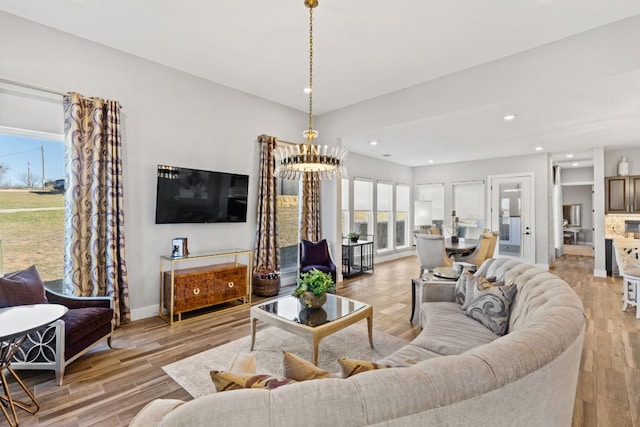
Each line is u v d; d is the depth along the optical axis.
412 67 3.73
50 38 3.04
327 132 5.40
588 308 4.14
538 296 1.95
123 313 3.44
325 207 5.64
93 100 3.21
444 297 3.06
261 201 4.74
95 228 3.23
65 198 3.12
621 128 4.94
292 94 4.63
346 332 3.32
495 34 3.02
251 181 4.72
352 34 3.06
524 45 3.21
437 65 3.68
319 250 5.13
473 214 8.20
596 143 5.99
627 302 4.00
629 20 2.75
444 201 8.73
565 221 11.51
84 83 3.24
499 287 2.47
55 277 3.24
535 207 7.19
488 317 2.36
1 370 1.95
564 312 1.38
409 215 9.16
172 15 2.81
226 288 3.97
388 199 8.38
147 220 3.70
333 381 0.81
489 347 1.02
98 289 3.28
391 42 3.19
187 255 3.74
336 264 5.52
